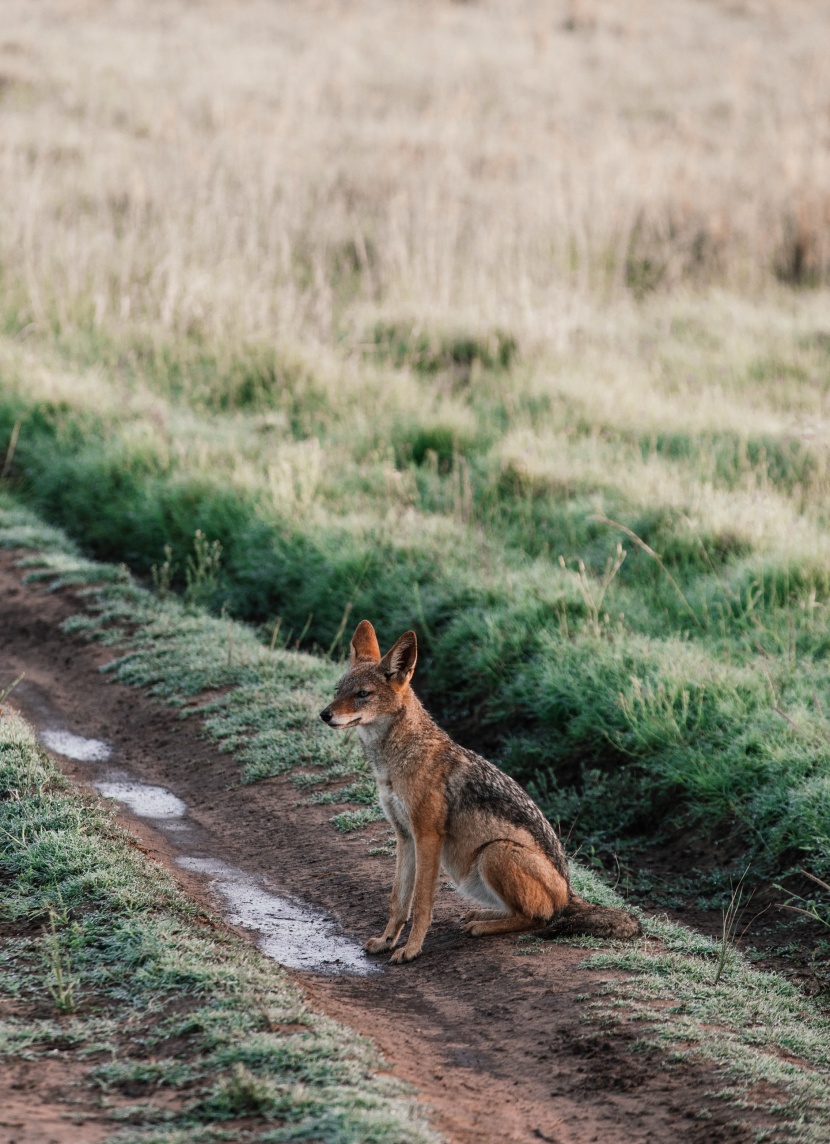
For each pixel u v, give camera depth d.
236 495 21.20
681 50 59.72
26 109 45.16
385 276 32.06
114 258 32.41
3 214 33.91
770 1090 7.52
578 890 11.37
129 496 22.50
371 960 10.04
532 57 56.69
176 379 27.31
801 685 14.28
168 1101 6.95
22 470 24.81
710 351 29.19
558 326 28.50
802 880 11.71
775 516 18.84
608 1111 7.39
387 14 63.47
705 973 9.62
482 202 35.81
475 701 16.38
